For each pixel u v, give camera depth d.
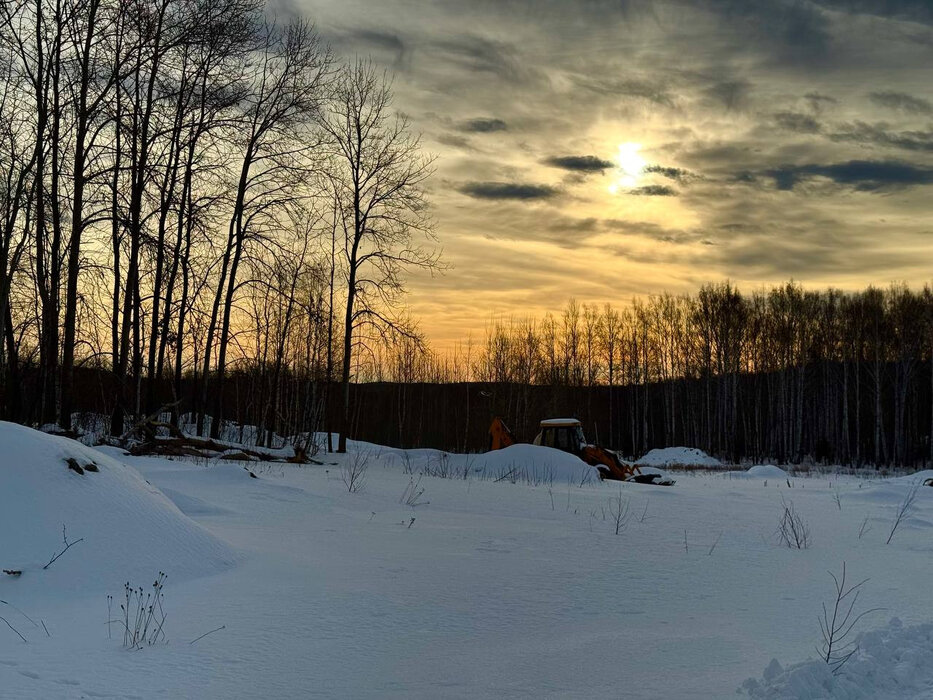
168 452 21.09
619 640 6.16
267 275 29.22
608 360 69.75
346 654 5.71
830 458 57.28
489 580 8.38
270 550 9.55
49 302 24.70
